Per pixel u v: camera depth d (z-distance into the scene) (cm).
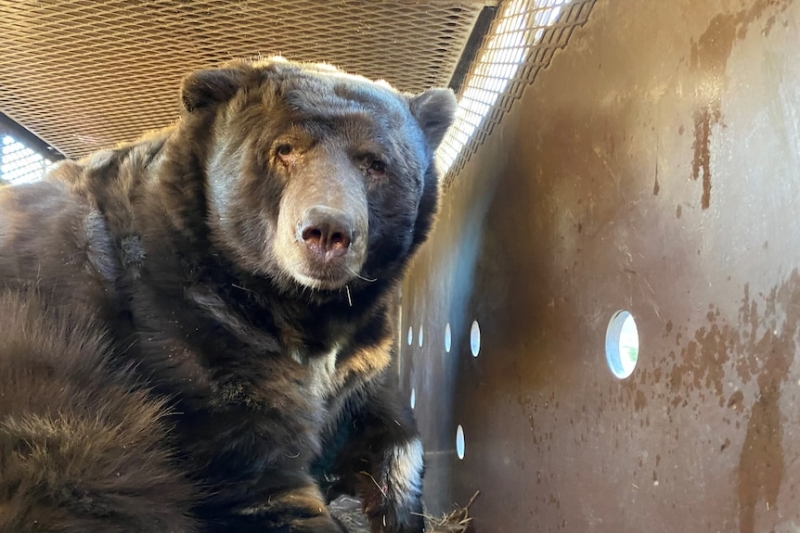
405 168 80
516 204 80
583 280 62
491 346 86
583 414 60
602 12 60
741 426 40
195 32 104
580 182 63
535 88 75
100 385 69
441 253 118
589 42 62
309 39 104
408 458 99
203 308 75
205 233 78
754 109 40
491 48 93
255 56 111
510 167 82
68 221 78
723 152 43
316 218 66
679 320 47
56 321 71
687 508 45
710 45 44
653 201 50
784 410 36
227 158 77
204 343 75
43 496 57
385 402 100
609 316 57
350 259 69
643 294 51
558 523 64
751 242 40
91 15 99
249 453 75
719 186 43
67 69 118
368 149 75
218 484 74
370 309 88
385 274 85
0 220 79
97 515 59
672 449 47
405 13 94
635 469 52
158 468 66
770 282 38
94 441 62
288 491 74
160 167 81
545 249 71
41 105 134
